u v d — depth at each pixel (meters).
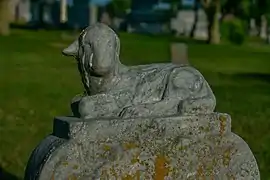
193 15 61.12
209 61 29.17
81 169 4.76
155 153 4.94
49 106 14.09
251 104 15.46
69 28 49.00
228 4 45.25
